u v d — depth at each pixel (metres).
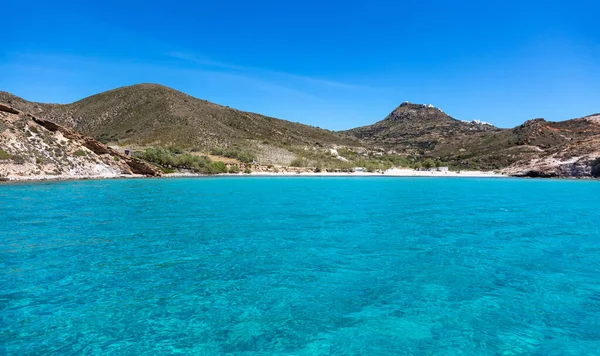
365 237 18.73
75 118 134.88
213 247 16.38
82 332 8.52
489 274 12.73
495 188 56.50
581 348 7.94
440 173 106.62
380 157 149.12
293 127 184.38
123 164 68.06
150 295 10.68
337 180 77.00
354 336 8.43
